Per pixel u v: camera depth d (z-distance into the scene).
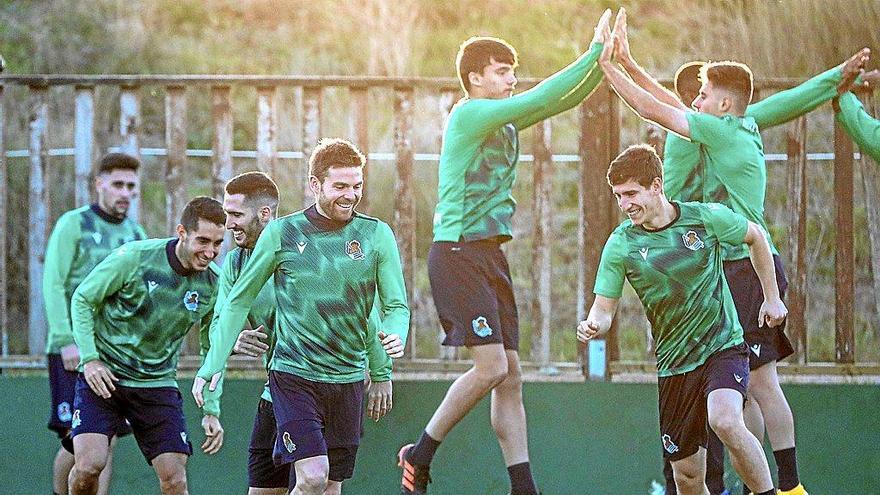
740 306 20.34
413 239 24.47
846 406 23.67
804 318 23.94
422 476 20.72
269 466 19.88
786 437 20.28
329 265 17.98
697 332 18.44
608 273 18.73
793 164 23.83
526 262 35.16
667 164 21.28
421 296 33.66
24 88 37.41
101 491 22.42
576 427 23.78
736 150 20.50
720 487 21.39
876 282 24.39
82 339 19.81
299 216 18.23
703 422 18.70
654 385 23.70
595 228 23.98
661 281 18.41
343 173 17.84
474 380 20.39
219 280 19.81
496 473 23.69
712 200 20.69
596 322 18.62
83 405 20.17
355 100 24.52
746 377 18.41
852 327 23.84
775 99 21.94
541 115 21.36
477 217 20.47
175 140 24.58
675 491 21.47
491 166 20.58
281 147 36.91
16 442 24.55
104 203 23.11
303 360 17.92
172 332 20.25
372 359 18.95
